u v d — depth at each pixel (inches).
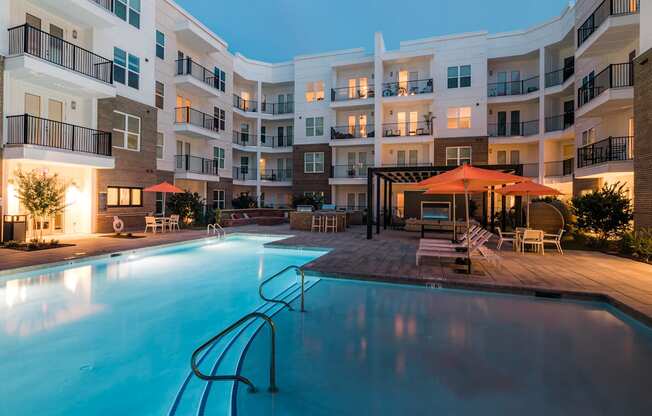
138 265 381.7
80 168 549.6
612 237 483.8
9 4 431.8
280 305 239.0
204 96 876.6
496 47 870.4
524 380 137.9
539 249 420.2
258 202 1048.8
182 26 761.6
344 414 116.9
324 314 217.8
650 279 269.0
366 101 927.0
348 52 997.8
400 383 136.3
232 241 563.2
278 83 1112.8
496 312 217.6
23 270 301.9
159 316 224.2
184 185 821.2
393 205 938.1
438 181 295.4
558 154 818.8
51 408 127.2
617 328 191.2
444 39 887.1
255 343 177.9
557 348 167.0
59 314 225.0
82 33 537.6
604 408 119.0
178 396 133.6
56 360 163.8
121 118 600.1
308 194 965.8
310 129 1029.8
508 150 893.2
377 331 189.8
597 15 556.7
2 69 422.9
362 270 301.6
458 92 872.9
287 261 407.2
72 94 523.2
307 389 132.9
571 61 802.8
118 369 155.6
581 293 234.8
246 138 1130.0
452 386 134.0
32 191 402.0
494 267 315.3
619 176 549.0
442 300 243.1
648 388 131.7
